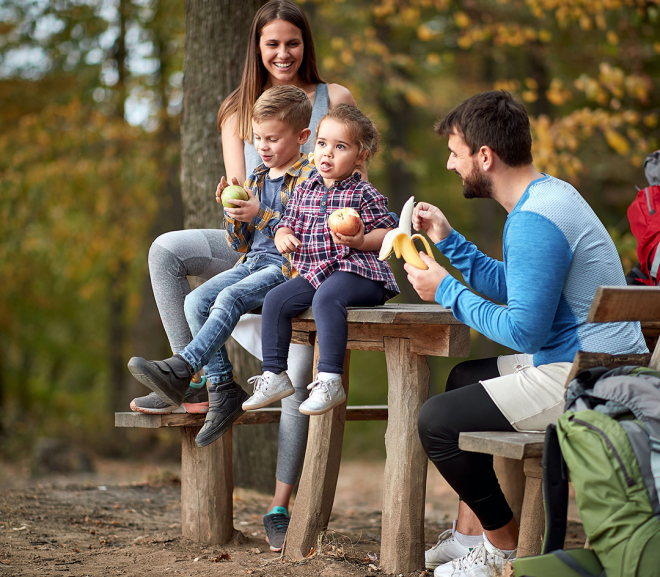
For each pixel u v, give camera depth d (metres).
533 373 3.31
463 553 3.82
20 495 6.15
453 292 3.42
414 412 3.76
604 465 2.60
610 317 2.78
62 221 16.25
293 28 4.84
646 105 13.27
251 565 4.04
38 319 24.39
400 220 3.74
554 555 2.70
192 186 6.92
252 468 7.08
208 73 6.85
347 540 4.53
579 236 3.21
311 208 4.10
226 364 4.20
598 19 11.03
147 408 4.18
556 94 10.62
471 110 3.38
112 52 14.81
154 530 5.09
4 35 14.93
